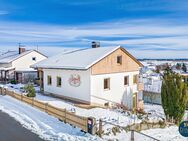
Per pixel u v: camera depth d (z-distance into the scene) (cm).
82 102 2870
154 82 5369
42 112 2311
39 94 3319
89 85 2791
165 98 2523
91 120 1669
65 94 3075
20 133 1686
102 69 2941
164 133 1905
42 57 5597
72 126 1856
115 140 1596
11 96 3219
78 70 2895
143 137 1719
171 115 2483
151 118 2358
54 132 1709
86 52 3459
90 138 1598
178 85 2469
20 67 5316
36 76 5062
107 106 2920
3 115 2195
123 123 2009
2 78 5262
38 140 1551
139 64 3541
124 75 3288
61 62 3219
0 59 5766
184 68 10944
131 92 3406
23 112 2317
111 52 3039
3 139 1563
